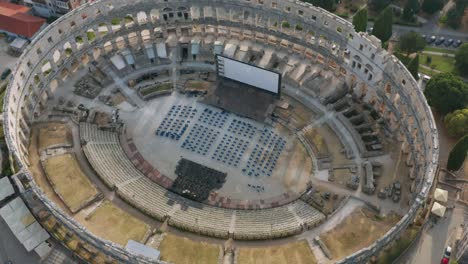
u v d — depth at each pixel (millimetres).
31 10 155500
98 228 97125
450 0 161625
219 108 125688
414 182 104375
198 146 117750
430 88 119312
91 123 120188
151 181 110438
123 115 123562
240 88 128875
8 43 147000
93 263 95250
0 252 99625
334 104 123438
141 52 135375
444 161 113688
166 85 130500
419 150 104812
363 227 99188
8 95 105938
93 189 104125
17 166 104000
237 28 135375
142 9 131125
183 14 135500
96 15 127438
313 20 123312
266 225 101375
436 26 153375
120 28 133750
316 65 131500
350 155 113688
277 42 136500
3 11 149375
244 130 121125
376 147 114625
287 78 129000
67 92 127438
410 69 122875
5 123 101812
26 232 98625
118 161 113062
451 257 97062
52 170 107000
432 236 100250
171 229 100438
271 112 123562
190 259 93438
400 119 113875
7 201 106562
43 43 118000
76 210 99812
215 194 108625
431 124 98438
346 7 159500
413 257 97125
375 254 90750
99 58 135500
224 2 130125
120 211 102000
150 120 122875
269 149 117125
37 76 127812
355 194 106500
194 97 128250
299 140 118625
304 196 107750
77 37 140375
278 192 109250
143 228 98312
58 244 98938
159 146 117625
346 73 126688
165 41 138625
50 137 115562
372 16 156750
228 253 95562
